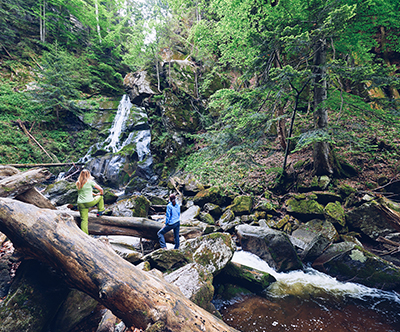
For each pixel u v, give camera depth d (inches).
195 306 98.0
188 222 291.7
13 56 793.6
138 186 556.4
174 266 163.3
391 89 460.4
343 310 155.3
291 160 386.6
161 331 77.6
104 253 95.7
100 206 166.9
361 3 247.8
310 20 254.5
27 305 109.1
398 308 156.6
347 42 309.1
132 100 724.0
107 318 111.0
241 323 142.6
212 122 663.8
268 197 344.5
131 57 784.9
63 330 114.4
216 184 419.5
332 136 260.7
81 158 711.1
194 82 726.5
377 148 318.3
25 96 713.0
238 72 676.1
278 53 316.5
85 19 1135.0
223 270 188.1
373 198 255.6
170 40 800.3
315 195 296.5
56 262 95.3
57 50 940.0
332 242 233.6
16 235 99.0
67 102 761.0
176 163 624.1
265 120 310.8
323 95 297.6
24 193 148.6
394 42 358.9
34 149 641.0
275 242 221.6
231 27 370.6
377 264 188.2
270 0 328.8
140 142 721.6
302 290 182.7
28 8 960.3
